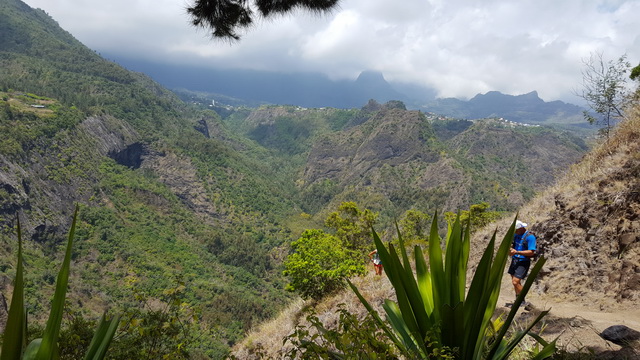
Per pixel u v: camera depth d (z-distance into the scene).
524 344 3.40
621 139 8.35
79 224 161.12
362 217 21.28
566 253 6.52
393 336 1.86
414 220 26.22
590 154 9.42
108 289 126.38
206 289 141.12
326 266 11.72
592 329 3.75
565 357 2.77
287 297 161.25
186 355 2.53
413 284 1.80
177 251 172.12
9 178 148.62
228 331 111.31
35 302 89.31
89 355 1.25
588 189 7.30
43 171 170.12
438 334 1.72
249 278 167.62
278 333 9.81
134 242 165.62
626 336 3.13
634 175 6.50
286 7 4.91
